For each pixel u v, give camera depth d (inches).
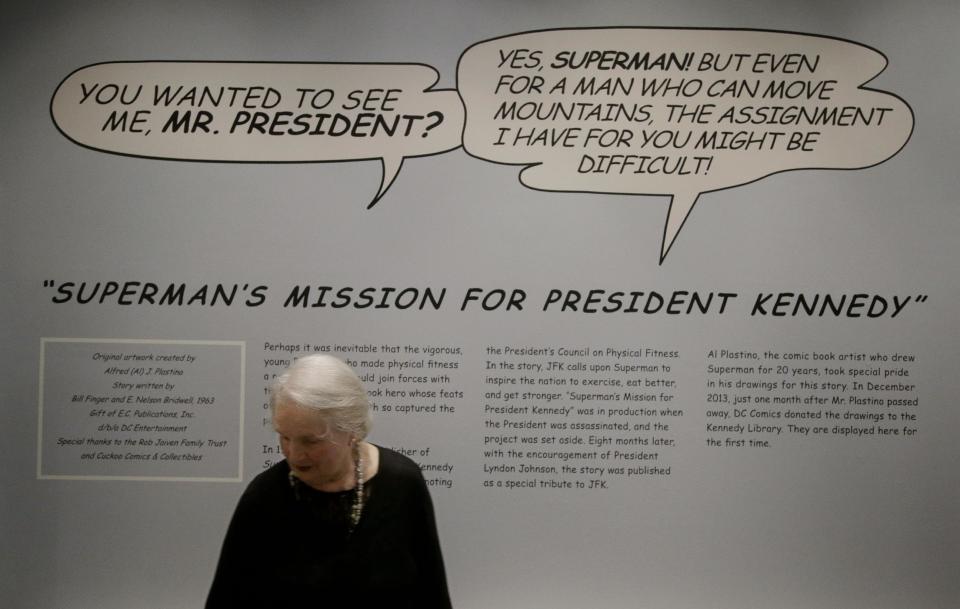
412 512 80.0
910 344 115.7
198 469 114.9
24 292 114.3
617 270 115.5
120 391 114.6
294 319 115.2
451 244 115.4
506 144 115.6
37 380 114.4
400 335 115.4
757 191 115.9
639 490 115.5
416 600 79.0
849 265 115.8
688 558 115.2
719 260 115.7
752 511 115.4
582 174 115.8
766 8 116.2
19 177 114.3
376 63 115.5
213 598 75.9
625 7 115.9
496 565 115.0
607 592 115.0
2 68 114.3
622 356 115.6
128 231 114.8
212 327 115.1
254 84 115.3
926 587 115.3
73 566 114.2
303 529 76.1
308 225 115.1
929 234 115.8
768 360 115.8
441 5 115.6
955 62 115.9
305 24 115.5
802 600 115.2
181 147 115.0
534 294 115.5
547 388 115.6
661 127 115.9
